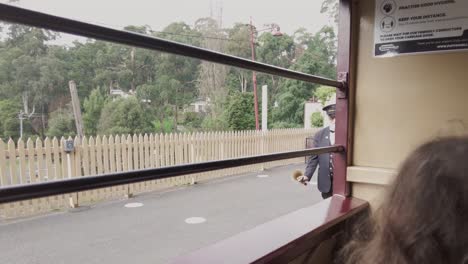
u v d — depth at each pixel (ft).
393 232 1.63
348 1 6.05
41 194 1.93
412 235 1.54
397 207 1.67
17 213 18.45
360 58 6.29
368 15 6.17
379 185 5.85
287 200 22.45
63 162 20.74
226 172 31.07
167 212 19.44
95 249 14.23
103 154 22.50
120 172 2.37
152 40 2.50
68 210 19.65
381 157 6.15
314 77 4.97
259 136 35.35
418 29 5.81
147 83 79.61
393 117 6.05
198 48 2.88
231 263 3.23
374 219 1.91
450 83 5.65
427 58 5.78
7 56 60.03
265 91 49.49
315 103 64.18
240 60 3.32
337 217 4.88
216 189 25.55
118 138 23.17
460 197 1.50
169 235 15.87
